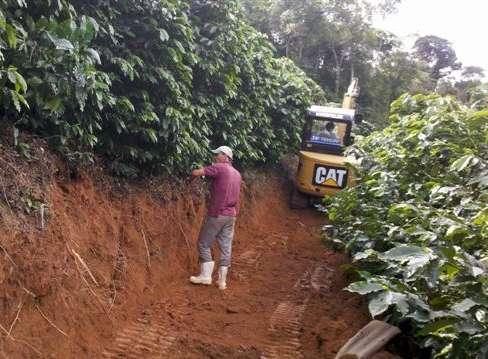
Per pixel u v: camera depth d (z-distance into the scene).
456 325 2.51
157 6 5.06
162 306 5.11
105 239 4.96
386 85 22.48
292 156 14.96
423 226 3.56
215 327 4.81
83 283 4.29
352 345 3.64
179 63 5.49
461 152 4.86
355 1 20.70
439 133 5.24
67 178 4.75
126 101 4.82
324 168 11.19
